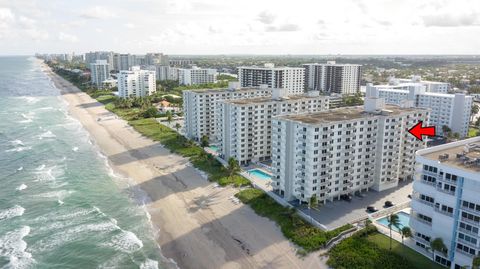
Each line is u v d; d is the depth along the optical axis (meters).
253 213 113.88
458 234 82.38
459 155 89.19
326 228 102.19
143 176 148.25
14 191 133.25
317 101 170.62
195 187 135.25
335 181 119.38
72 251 95.69
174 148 183.12
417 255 89.75
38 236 102.88
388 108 142.12
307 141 111.81
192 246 97.44
